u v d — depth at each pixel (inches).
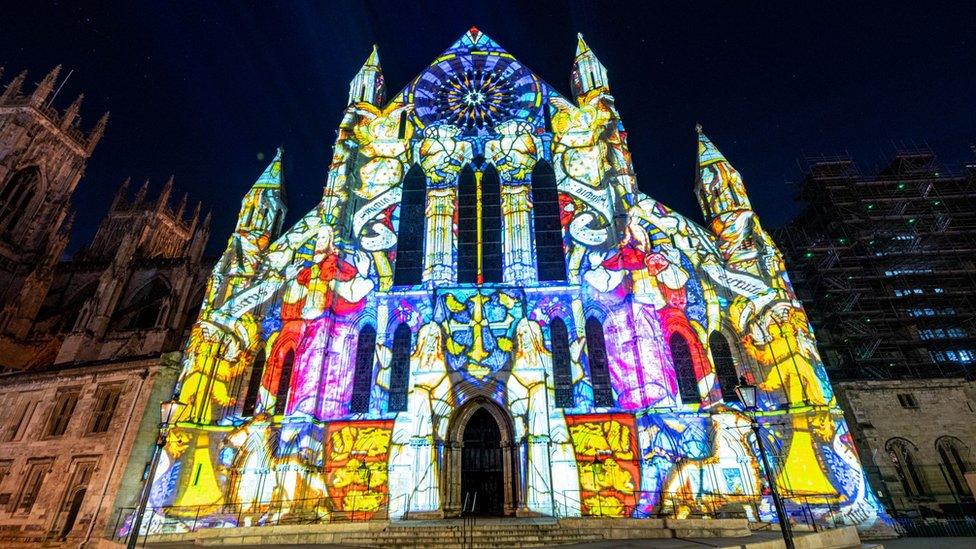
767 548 830.5
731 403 1307.8
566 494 1191.6
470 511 1232.8
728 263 1466.5
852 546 951.0
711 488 1175.0
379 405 1326.3
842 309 1918.1
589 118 1764.3
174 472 1238.9
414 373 1321.4
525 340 1348.4
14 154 3344.0
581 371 1350.9
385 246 1565.0
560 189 1638.8
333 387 1339.8
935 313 1957.4
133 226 3171.8
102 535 1173.7
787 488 1176.2
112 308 2466.8
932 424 1488.7
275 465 1221.7
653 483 1189.1
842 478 1167.0
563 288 1453.0
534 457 1218.6
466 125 1820.9
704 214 1651.1
